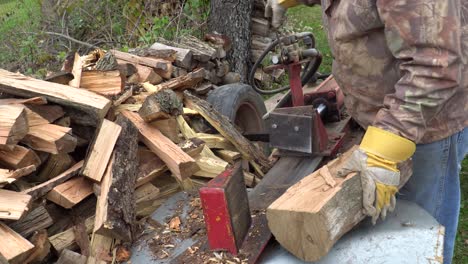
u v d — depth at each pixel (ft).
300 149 9.07
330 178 6.44
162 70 12.83
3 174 7.37
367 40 6.54
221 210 6.34
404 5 5.62
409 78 5.84
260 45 21.11
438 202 7.38
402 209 7.03
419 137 6.05
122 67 11.44
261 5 21.26
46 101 8.58
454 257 11.47
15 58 22.98
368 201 6.25
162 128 9.64
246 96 13.05
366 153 6.20
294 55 10.08
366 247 6.40
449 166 7.14
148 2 22.15
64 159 8.38
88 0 23.65
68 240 7.80
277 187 8.33
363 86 6.99
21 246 6.72
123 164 8.24
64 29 23.29
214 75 17.31
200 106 11.38
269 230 6.86
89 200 8.33
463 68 6.37
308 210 5.78
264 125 13.73
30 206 7.24
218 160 10.01
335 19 6.81
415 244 6.34
